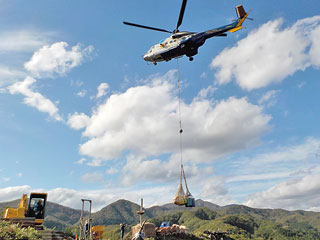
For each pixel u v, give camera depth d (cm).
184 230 3684
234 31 2450
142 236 1480
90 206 2114
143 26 2438
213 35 2398
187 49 2400
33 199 2120
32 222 1988
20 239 1697
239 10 2391
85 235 2028
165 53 2461
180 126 2055
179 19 2408
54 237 1895
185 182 1920
